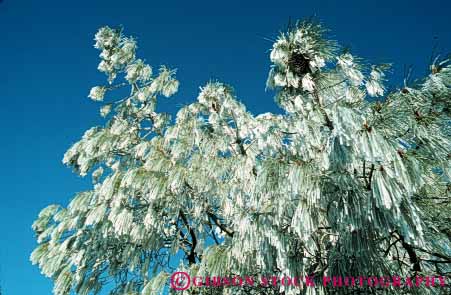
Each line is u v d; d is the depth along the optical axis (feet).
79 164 22.99
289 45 12.67
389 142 8.13
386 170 8.08
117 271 20.62
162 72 23.80
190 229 20.75
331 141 9.33
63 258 21.16
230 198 17.72
